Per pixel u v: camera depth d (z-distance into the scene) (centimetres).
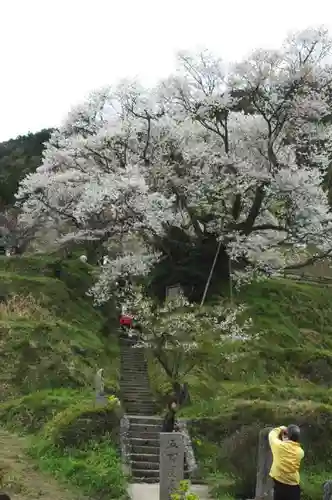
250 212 2748
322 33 2659
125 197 2556
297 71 2656
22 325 2152
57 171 3106
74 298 2702
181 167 2786
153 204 2558
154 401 1791
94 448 1305
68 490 1074
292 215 2689
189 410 1652
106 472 1145
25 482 1084
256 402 1495
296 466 764
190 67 2827
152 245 2914
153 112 2894
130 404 1783
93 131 3127
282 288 2980
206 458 1350
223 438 1429
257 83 2675
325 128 2838
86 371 1998
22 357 1972
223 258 2811
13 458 1273
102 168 2930
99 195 2559
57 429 1352
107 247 3291
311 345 2514
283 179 2562
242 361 2105
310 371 2161
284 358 2217
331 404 1670
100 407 1433
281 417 1408
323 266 3706
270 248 2875
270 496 998
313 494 1150
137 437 1428
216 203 2839
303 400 1672
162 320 1812
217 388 1870
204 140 2938
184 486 920
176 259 2845
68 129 3155
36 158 5603
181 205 2836
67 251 3375
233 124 2900
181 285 2753
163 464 1059
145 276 2864
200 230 2842
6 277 2619
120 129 2805
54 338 2119
